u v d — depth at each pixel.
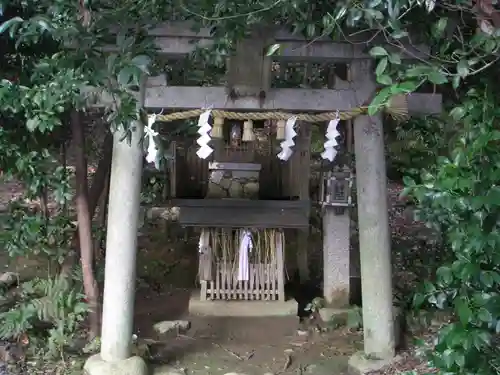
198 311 5.22
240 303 5.25
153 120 3.74
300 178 5.76
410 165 4.60
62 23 3.33
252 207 5.31
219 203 5.30
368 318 4.11
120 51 3.35
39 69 3.58
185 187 6.21
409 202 4.48
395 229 7.84
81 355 4.25
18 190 8.57
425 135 4.68
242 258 5.23
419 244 5.87
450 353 2.34
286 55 3.82
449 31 2.92
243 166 5.66
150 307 5.56
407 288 5.05
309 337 4.95
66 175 4.50
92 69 3.39
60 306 4.18
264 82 3.86
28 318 4.09
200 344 4.77
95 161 7.07
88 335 4.57
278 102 3.92
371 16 2.47
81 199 4.35
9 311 4.22
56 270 4.82
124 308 3.95
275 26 3.70
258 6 3.24
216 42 3.48
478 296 2.30
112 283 3.95
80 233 4.39
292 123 3.83
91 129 5.22
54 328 4.27
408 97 3.94
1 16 3.70
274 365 4.39
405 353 4.17
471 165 2.32
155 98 3.88
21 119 3.98
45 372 3.99
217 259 5.32
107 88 3.51
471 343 2.26
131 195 3.93
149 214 8.27
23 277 5.70
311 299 5.78
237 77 3.83
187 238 7.70
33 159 4.13
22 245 4.33
